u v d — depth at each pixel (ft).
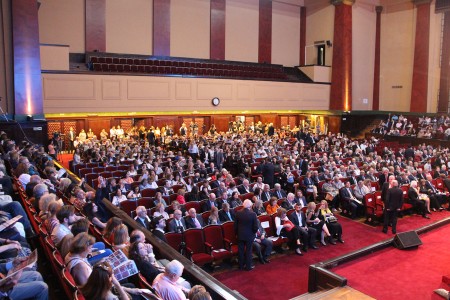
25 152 41.50
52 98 60.18
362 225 38.70
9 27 53.16
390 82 95.14
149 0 78.64
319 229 33.01
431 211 44.06
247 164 53.62
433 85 88.63
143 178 38.27
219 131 86.79
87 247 13.58
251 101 81.51
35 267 15.06
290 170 48.26
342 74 91.50
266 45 94.58
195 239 27.35
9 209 19.67
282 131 88.43
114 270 13.89
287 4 96.99
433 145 76.38
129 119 76.59
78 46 72.18
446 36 86.22
